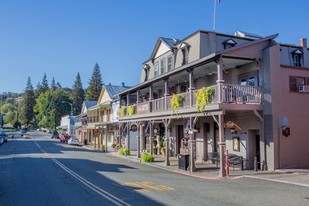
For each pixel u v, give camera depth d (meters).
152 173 18.48
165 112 22.83
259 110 18.27
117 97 42.34
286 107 18.41
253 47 18.41
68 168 20.50
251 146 19.61
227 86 17.34
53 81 153.38
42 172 18.44
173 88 28.45
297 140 18.50
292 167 18.09
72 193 12.02
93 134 55.75
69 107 123.00
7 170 19.42
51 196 11.55
